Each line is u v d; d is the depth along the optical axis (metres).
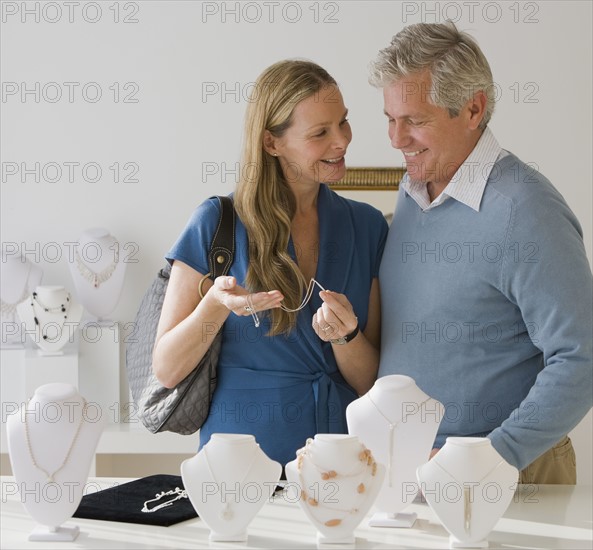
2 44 4.50
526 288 2.47
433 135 2.56
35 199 4.54
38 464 2.08
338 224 2.81
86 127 4.52
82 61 4.50
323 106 2.63
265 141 2.69
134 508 2.29
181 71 4.50
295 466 2.08
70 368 4.15
